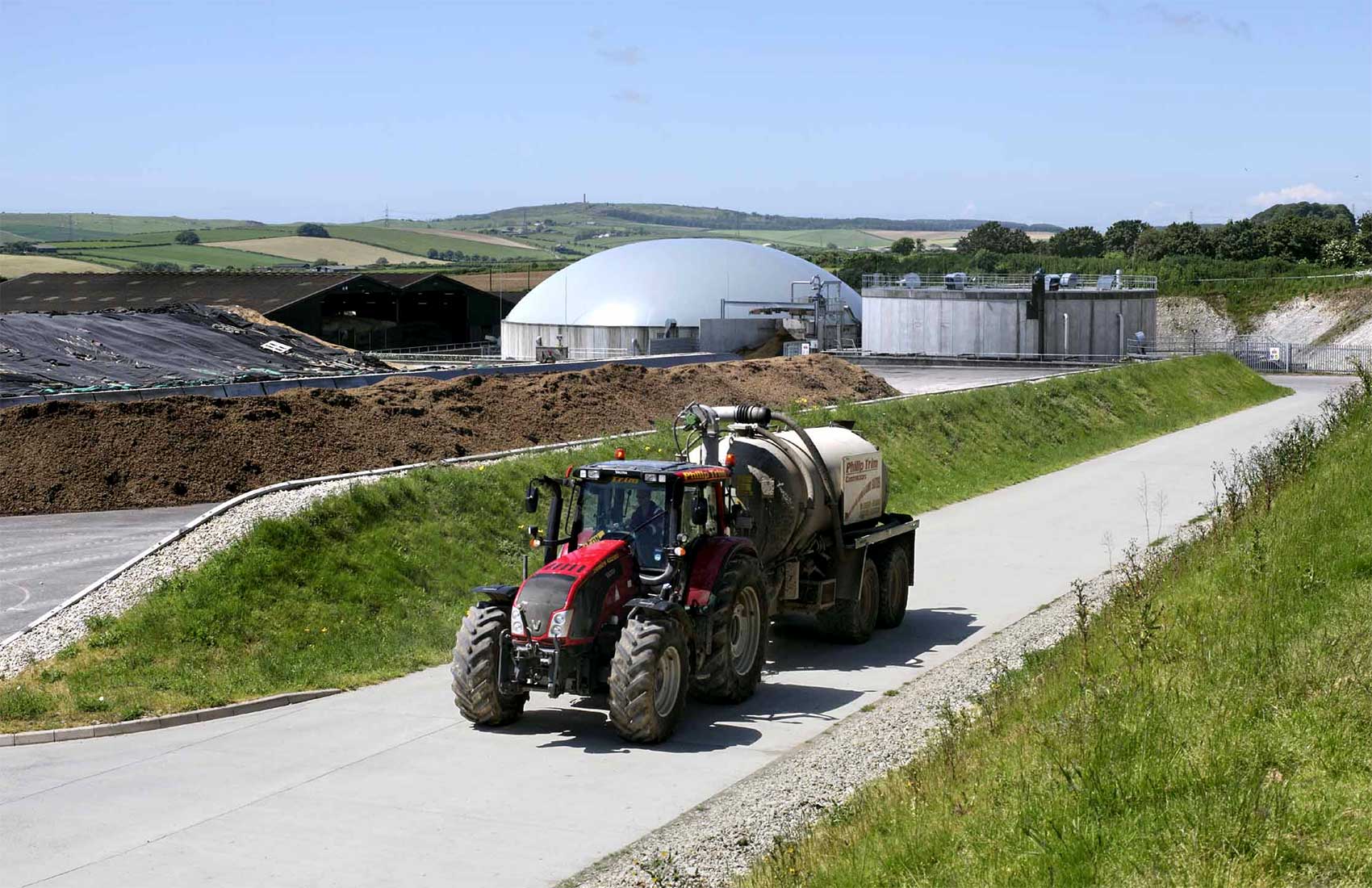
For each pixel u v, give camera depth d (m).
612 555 13.12
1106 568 22.34
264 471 26.42
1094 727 9.63
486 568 19.67
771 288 88.44
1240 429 49.31
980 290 79.69
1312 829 7.77
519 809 10.84
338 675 15.53
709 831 10.20
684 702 13.09
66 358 42.88
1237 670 10.74
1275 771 8.69
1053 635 17.14
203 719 13.80
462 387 33.06
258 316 58.47
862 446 18.03
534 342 88.31
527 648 12.70
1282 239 135.25
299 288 89.50
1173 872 7.36
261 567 17.12
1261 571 13.84
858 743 12.56
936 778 9.81
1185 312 105.06
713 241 95.12
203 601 16.25
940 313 78.75
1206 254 139.12
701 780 11.61
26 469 25.38
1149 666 11.27
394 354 88.19
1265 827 7.78
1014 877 7.65
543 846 9.96
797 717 13.78
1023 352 77.19
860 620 17.28
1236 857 7.47
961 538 25.89
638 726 12.39
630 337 84.56
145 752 12.60
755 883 8.61
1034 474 36.47
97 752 12.61
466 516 20.69
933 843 8.40
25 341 44.00
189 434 26.89
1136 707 10.01
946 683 15.01
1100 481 34.69
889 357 78.56
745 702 14.41
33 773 11.90
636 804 10.94
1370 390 24.27
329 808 10.87
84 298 92.81
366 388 31.86
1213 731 9.34
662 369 40.34
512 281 153.62
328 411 29.09
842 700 14.48
